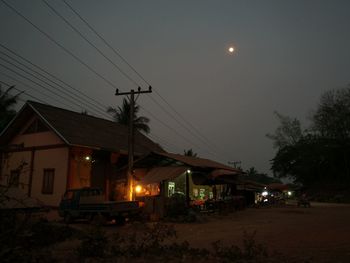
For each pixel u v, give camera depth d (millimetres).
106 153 28922
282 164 83500
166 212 22391
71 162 25516
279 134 85625
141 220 20500
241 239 13648
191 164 25766
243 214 28172
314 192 73312
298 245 11961
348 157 71438
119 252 10234
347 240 13164
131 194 23047
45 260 8820
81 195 19766
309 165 76312
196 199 31312
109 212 18250
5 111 36062
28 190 26719
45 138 27141
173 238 14023
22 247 7996
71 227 14398
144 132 49344
